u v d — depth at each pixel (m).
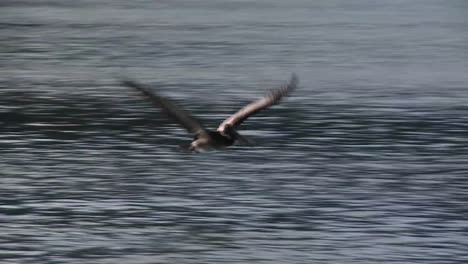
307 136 42.44
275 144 40.56
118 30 95.75
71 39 86.50
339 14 120.38
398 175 35.50
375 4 139.12
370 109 49.69
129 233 28.33
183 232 28.48
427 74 64.56
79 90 55.84
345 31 97.31
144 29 97.31
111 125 45.06
